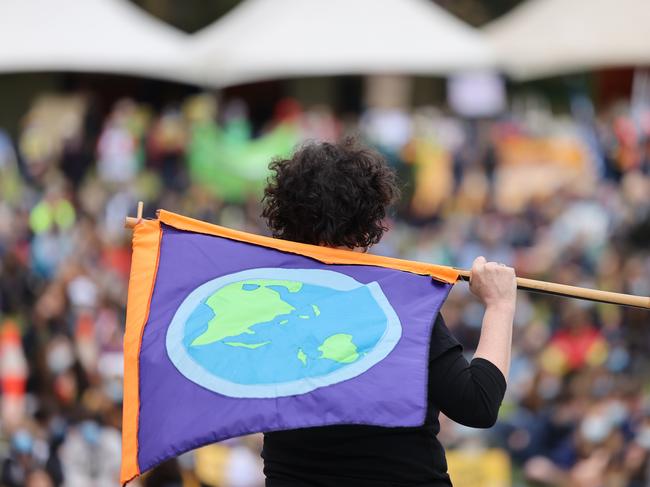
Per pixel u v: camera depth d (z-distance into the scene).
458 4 28.33
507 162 22.95
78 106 24.25
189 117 24.16
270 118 25.02
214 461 13.17
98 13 22.53
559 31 21.92
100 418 14.12
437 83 26.17
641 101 24.83
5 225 19.39
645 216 19.41
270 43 22.11
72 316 15.76
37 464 13.94
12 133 24.16
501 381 5.20
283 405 5.07
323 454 5.24
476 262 5.57
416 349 5.20
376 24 22.23
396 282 5.56
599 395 15.05
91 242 18.80
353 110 26.17
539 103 25.52
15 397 14.80
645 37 21.64
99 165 23.02
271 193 5.77
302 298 5.52
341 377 5.12
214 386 5.17
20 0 22.45
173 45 22.44
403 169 22.31
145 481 12.89
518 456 14.84
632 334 16.58
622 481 14.58
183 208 21.34
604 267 18.00
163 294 5.64
